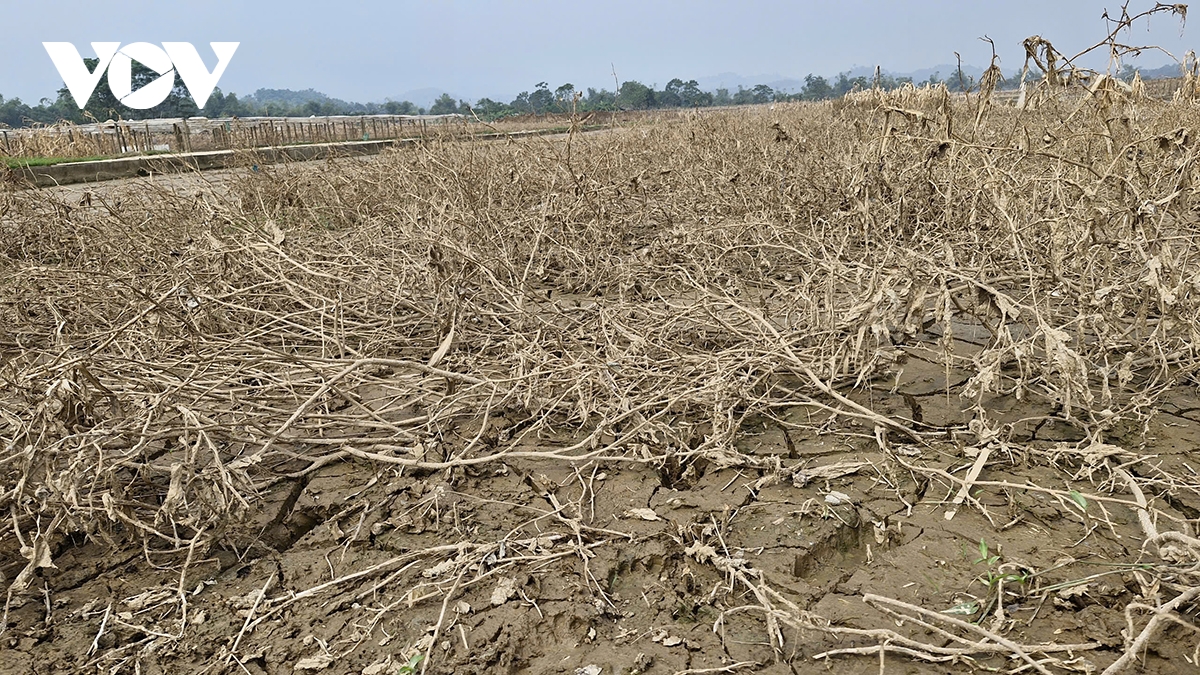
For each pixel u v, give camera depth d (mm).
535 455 3121
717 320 4168
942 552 2668
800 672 2203
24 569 2559
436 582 2619
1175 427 3389
